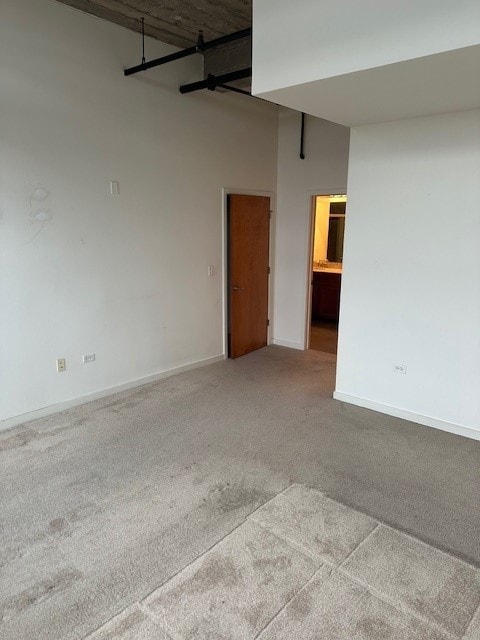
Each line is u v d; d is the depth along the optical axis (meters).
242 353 5.61
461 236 3.30
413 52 2.14
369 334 3.90
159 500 2.62
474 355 3.35
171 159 4.39
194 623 1.82
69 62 3.48
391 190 3.59
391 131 3.52
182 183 4.55
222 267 5.21
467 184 3.22
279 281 5.97
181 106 4.39
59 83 3.44
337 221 7.61
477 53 2.06
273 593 1.97
